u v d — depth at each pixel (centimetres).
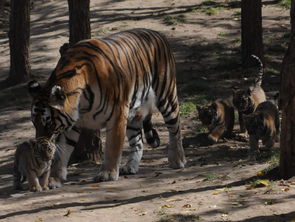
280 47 2838
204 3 3697
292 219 874
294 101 1063
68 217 957
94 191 1166
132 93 1275
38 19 3744
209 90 2383
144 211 966
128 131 1382
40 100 1152
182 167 1427
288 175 1088
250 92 1762
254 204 953
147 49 1336
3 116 2309
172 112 1412
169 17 3369
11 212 1026
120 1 3894
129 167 1366
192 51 2886
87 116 1216
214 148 1680
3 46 3278
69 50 1227
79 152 1652
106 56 1225
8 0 4156
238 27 3192
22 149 1208
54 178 1237
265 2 3641
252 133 1505
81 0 1795
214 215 915
